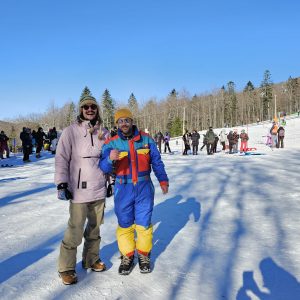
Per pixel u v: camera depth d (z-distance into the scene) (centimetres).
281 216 591
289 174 1105
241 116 11019
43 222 582
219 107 10762
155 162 402
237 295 330
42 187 945
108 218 606
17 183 1031
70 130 367
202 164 1497
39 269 392
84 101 371
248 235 498
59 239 495
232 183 945
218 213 626
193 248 453
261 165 1412
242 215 607
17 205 715
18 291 339
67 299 324
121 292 338
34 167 1564
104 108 9106
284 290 337
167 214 626
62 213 644
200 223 565
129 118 383
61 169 358
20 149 3083
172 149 3138
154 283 357
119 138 385
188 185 930
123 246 386
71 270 359
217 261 409
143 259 386
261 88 10806
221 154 2256
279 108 11650
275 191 812
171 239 490
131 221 389
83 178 365
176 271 385
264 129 5016
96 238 387
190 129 10338
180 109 10012
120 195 385
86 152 366
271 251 434
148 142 398
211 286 348
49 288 346
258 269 384
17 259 421
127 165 385
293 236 486
